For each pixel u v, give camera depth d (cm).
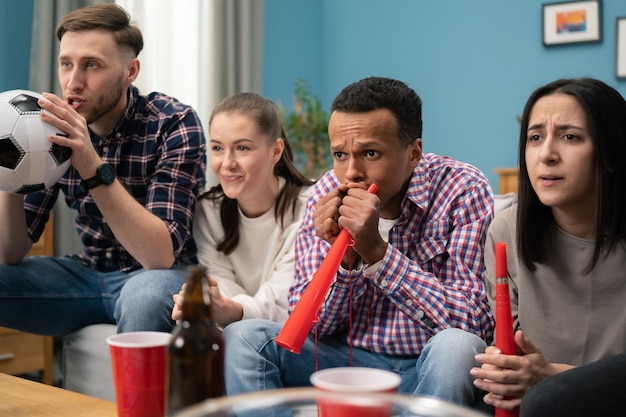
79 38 178
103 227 193
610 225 121
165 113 193
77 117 158
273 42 426
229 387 131
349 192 126
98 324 191
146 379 92
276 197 189
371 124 128
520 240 129
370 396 44
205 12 365
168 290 163
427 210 148
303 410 46
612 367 104
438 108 423
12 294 180
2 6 283
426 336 138
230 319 156
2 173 150
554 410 101
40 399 113
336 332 148
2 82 284
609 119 119
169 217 181
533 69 396
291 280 175
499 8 404
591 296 125
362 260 140
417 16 427
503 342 108
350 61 450
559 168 120
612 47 378
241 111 182
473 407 122
